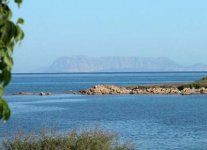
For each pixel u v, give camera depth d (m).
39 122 63.84
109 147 21.64
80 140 21.23
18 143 21.45
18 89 186.62
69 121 66.50
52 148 20.67
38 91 167.38
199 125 60.50
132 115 77.31
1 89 5.83
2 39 5.79
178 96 127.44
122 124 61.88
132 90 145.12
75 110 88.81
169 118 71.38
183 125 60.47
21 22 5.95
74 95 141.00
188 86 143.12
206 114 78.06
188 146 41.19
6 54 5.83
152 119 69.75
